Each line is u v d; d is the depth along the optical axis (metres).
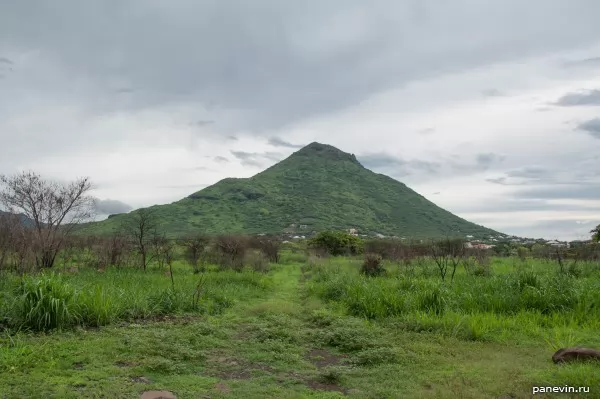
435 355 7.18
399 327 9.28
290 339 8.48
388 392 5.54
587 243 25.17
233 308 12.10
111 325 8.87
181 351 7.17
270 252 33.09
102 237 25.34
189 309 11.28
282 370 6.62
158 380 5.92
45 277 9.15
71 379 5.71
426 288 11.65
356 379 6.15
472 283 13.20
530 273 11.98
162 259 23.77
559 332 8.27
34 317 8.20
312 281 18.78
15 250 15.53
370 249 35.91
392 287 12.84
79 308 8.91
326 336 8.45
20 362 6.24
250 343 8.12
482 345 7.81
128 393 5.30
